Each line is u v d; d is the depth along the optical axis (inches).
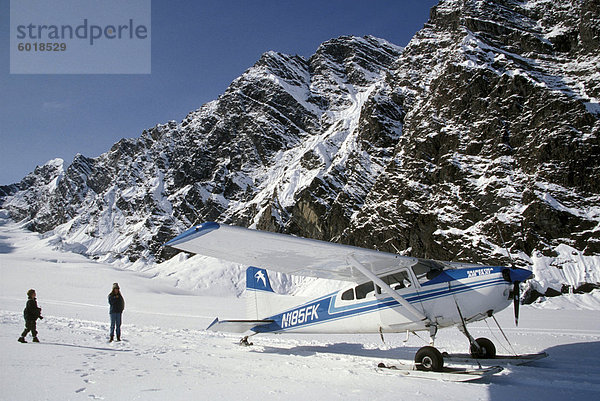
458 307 299.3
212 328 402.6
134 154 6063.0
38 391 209.5
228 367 290.7
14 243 5536.4
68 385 222.4
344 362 313.9
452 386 239.1
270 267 360.5
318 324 380.8
